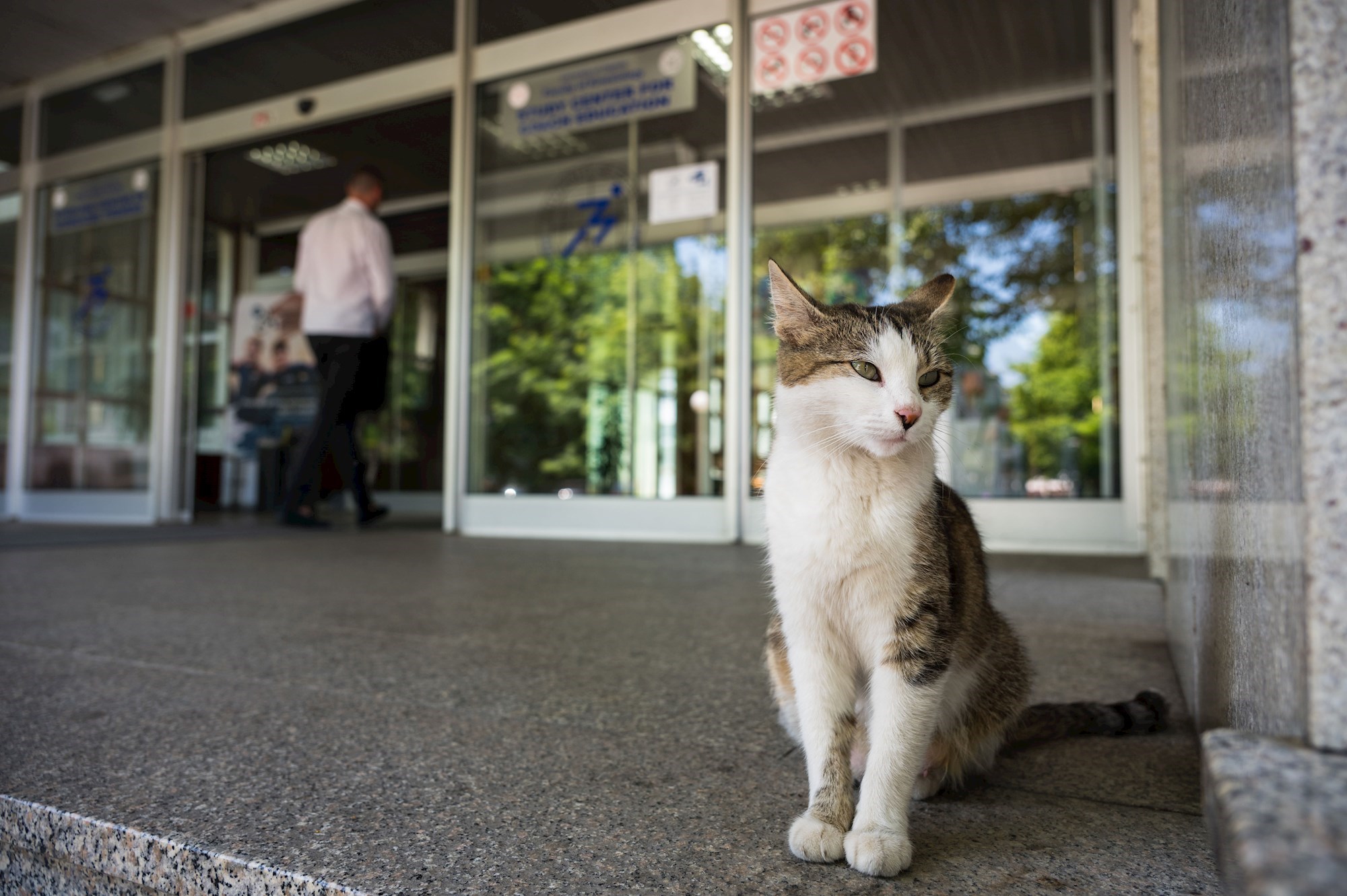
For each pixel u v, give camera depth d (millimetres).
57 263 9070
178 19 8031
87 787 1545
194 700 2111
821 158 7328
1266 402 1060
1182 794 1534
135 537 6609
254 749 1756
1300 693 942
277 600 3623
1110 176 5906
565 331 6957
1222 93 1350
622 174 6691
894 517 1484
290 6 7684
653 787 1555
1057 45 6379
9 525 8141
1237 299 1252
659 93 6461
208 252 10734
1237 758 914
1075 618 3178
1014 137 7176
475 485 7059
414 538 6625
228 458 11648
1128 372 5363
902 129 7262
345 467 7371
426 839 1328
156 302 8461
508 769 1644
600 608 3434
